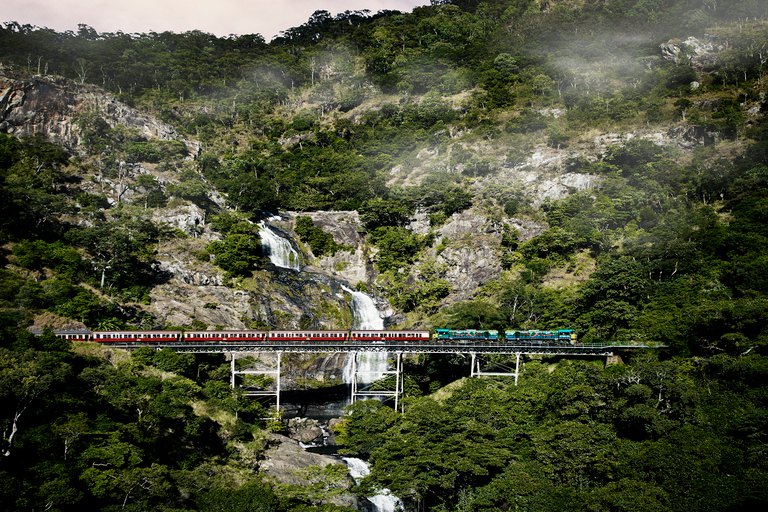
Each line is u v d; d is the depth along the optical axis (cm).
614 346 13550
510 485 9456
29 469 8238
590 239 18900
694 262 15762
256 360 15838
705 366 12238
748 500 8744
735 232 16550
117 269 16450
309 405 15512
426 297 19150
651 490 8906
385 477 10181
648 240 17538
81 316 13938
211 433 11719
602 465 9656
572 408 10881
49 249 15700
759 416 10106
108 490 8619
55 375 9562
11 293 13475
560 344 14000
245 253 18988
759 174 18950
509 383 13588
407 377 14775
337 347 13662
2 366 9131
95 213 18125
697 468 9338
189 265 18312
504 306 16625
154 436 10450
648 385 11312
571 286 17312
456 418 11369
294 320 18150
